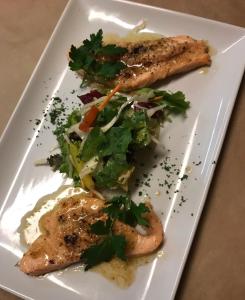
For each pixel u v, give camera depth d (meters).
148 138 0.25
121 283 0.23
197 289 0.23
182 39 0.28
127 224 0.24
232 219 0.24
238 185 0.25
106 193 0.26
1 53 0.32
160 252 0.24
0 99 0.31
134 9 0.29
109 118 0.25
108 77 0.27
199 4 0.30
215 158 0.25
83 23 0.30
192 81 0.27
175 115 0.27
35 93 0.28
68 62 0.29
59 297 0.23
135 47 0.28
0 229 0.26
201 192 0.24
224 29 0.27
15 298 0.25
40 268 0.24
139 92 0.27
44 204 0.26
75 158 0.26
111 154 0.25
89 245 0.24
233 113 0.27
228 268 0.24
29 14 0.33
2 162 0.27
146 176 0.26
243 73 0.26
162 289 0.23
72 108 0.28
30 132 0.28
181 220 0.24
